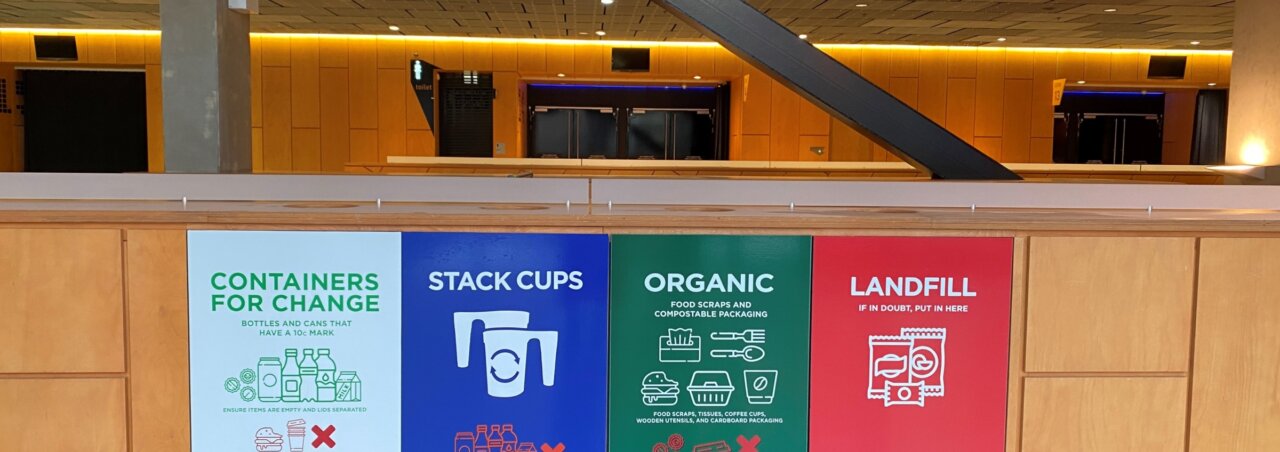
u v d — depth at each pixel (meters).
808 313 2.49
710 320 2.48
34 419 2.41
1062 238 2.48
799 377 2.51
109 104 12.66
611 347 2.48
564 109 13.47
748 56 3.57
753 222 2.44
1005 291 2.50
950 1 8.40
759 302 2.48
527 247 2.44
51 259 2.36
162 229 2.38
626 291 2.46
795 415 2.52
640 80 13.03
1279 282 2.52
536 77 12.83
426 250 2.42
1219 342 2.52
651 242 2.45
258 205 2.75
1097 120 13.78
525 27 10.95
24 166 12.62
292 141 12.33
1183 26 9.98
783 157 12.75
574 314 2.46
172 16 3.95
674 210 2.71
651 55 12.41
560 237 2.44
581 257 2.45
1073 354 2.52
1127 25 9.98
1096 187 3.15
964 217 2.54
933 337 2.51
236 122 4.21
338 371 2.44
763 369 2.50
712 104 13.52
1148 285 2.50
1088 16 9.27
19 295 2.37
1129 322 2.51
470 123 12.22
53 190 2.99
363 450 2.48
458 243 2.42
